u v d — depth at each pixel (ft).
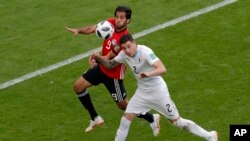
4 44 126.31
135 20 132.87
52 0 142.51
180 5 137.39
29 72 116.67
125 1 140.36
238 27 127.65
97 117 99.25
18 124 102.27
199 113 103.40
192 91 108.88
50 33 129.90
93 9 138.10
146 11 135.95
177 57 118.73
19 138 99.04
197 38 124.67
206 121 101.45
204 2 137.90
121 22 93.09
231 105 104.53
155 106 91.50
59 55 122.01
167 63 116.98
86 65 118.32
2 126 101.76
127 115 91.86
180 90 109.29
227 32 126.11
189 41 123.85
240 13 132.77
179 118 92.02
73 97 108.99
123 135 92.27
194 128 92.12
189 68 115.14
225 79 111.24
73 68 117.50
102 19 134.31
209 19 131.34
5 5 141.28
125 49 87.45
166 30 128.47
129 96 108.88
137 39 126.00
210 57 118.01
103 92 110.22
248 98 105.91
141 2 139.44
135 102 91.66
